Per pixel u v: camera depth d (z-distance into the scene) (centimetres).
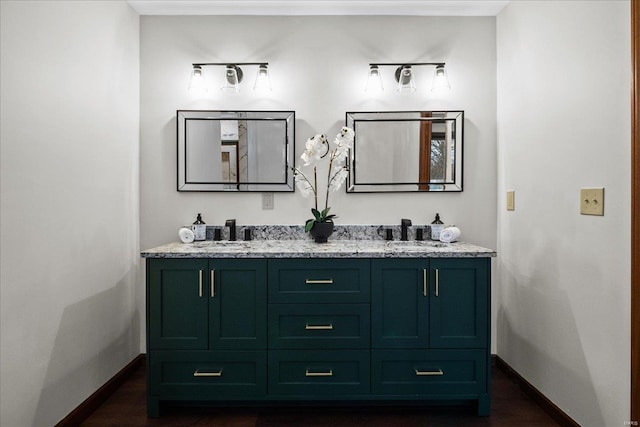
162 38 274
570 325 195
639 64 151
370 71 270
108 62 233
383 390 213
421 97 276
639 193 151
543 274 218
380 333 212
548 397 215
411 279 213
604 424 172
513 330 254
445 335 213
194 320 212
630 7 155
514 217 251
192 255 210
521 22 241
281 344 212
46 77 180
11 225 160
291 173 274
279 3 261
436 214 272
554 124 207
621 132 161
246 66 275
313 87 274
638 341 152
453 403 221
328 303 212
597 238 175
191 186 273
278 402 221
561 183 201
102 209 228
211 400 215
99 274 226
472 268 213
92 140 217
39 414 177
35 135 173
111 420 209
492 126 276
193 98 274
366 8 267
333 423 207
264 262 212
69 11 196
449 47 276
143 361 278
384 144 274
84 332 212
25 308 168
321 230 249
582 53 184
